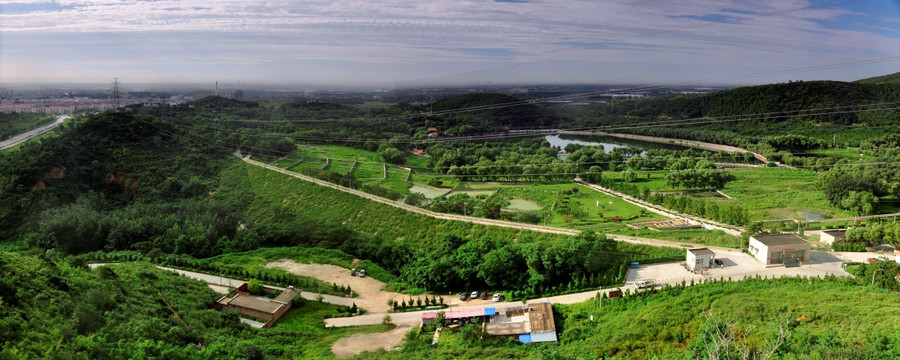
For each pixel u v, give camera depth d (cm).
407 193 16838
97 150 16975
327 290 10000
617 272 9719
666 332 6675
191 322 7331
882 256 10119
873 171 16912
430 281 10094
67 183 15225
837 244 10919
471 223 12838
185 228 13350
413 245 12606
